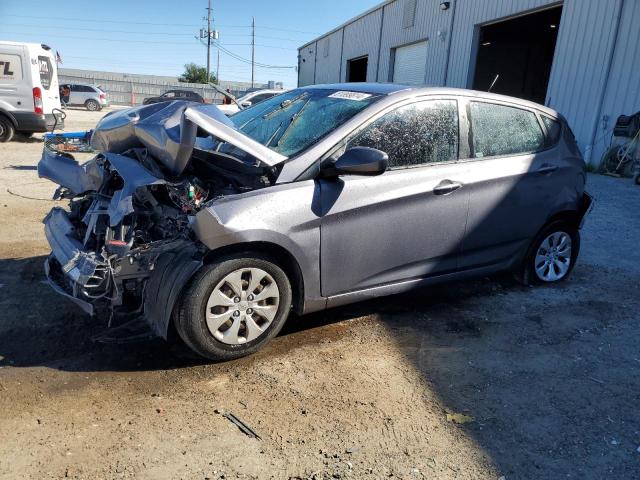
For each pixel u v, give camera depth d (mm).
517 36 23781
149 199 3371
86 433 2633
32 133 14336
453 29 18172
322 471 2461
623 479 2508
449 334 3902
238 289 3252
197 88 50812
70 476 2346
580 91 12711
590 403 3111
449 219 3947
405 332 3898
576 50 12766
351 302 3734
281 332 3812
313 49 35938
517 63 25812
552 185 4551
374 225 3598
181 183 3422
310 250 3391
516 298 4641
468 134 4098
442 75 19047
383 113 3719
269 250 3377
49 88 14070
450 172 3920
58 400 2893
